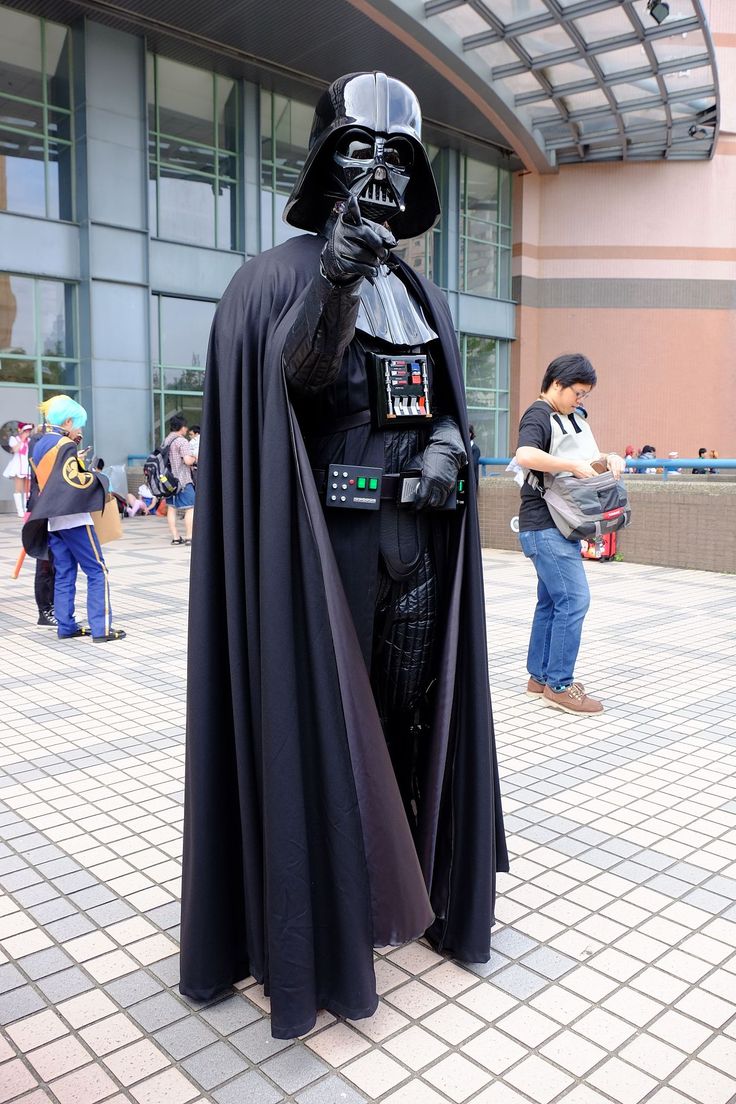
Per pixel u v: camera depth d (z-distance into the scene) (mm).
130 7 15492
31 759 3670
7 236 15625
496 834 2330
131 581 8422
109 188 16391
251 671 1878
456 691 2131
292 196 1937
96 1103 1709
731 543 8922
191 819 1966
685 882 2625
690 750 3805
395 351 1937
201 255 17938
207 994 1997
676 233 24422
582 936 2324
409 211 2051
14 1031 1934
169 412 17859
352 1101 1711
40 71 15969
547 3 15391
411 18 15805
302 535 1789
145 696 4633
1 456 15688
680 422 24953
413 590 2045
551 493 4105
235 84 18312
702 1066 1816
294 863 1775
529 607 7141
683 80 19047
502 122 20391
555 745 3871
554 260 24641
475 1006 2018
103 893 2551
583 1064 1821
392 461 1940
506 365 24719
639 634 6227
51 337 16453
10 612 7008
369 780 1839
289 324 1769
